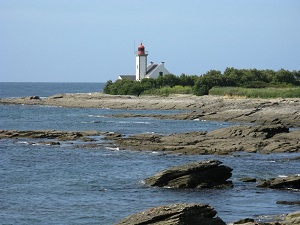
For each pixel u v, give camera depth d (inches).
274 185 1967.3
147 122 4515.3
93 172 2288.4
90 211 1656.0
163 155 2696.9
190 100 5944.9
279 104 4945.9
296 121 4291.3
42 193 1903.3
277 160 2539.4
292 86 6683.1
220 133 3142.2
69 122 4569.4
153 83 7150.6
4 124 4443.9
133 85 7130.9
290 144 2847.0
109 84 7642.7
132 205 1727.4
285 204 1722.4
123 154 2736.2
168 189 1955.0
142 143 3048.7
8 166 2426.2
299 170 2305.6
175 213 1274.6
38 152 2817.4
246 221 1416.1
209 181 1996.8
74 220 1560.0
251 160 2536.9
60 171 2313.0
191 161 2514.8
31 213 1633.9
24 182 2091.5
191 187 1968.5
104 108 6220.5
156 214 1277.1
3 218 1578.5
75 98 6958.7
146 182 2053.4
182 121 4606.3
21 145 3068.4
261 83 6766.7
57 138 3371.1
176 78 7160.4
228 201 1766.7
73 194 1887.3
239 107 5000.0
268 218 1529.3
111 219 1569.9
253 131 3085.6
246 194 1868.8
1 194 1878.7
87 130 3887.8
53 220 1561.3
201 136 3139.8
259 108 4734.3
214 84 6702.8
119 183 2064.5
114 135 3449.8
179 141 3021.7
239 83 6791.3
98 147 2965.1
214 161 2003.0
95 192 1920.5
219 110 5064.0
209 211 1309.1
